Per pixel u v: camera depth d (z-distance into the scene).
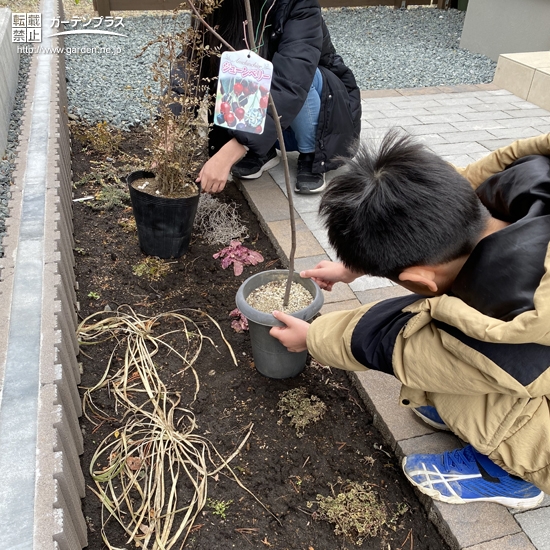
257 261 2.34
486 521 1.35
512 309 1.08
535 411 1.21
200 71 2.30
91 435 1.57
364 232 1.13
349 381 1.80
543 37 4.91
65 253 1.91
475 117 3.89
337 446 1.59
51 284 1.61
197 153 3.13
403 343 1.29
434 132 3.60
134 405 1.67
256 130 1.43
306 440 1.60
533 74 4.16
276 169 3.04
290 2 2.24
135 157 3.11
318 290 1.69
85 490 1.42
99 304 2.07
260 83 1.37
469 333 1.10
